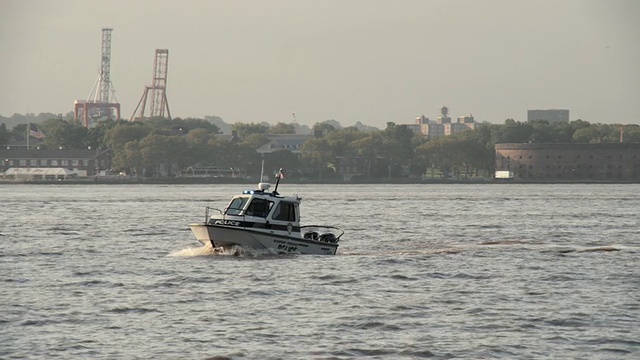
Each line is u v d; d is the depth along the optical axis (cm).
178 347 8962
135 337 9331
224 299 11288
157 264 14488
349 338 9325
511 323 9950
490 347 8994
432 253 16225
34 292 11788
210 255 15075
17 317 10194
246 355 8706
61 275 13312
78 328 9694
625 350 8894
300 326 9812
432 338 9331
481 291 11912
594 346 9025
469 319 10156
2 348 8894
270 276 12975
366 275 13175
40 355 8675
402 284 12456
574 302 11119
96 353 8750
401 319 10144
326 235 15388
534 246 17788
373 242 19150
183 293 11694
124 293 11700
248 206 14700
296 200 14950
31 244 18262
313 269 13650
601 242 18975
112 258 15512
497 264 14588
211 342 9144
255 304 10969
